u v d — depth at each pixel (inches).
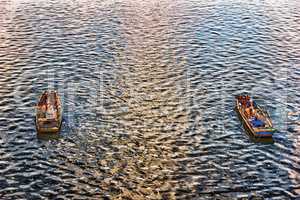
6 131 2277.3
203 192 1891.0
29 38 3503.9
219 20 4037.9
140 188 1903.3
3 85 2736.2
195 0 4731.8
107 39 3516.2
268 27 3875.5
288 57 3250.5
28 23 3853.3
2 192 1852.9
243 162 2092.8
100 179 1950.1
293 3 4680.1
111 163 2055.9
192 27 3833.7
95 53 3243.1
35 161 2055.9
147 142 2222.0
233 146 2213.3
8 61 3073.3
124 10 4301.2
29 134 2258.9
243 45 3447.3
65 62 3085.6
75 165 2037.4
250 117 2377.0
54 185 1905.8
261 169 2046.0
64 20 3954.2
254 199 1859.0
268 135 2253.9
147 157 2106.3
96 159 2081.7
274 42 3528.5
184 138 2265.0
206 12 4281.5
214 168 2044.8
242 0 4758.9
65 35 3582.7
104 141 2218.3
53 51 3262.8
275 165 2075.5
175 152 2151.8
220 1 4709.6
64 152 2126.0
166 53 3267.7
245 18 4111.7
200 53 3280.0
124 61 3117.6
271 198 1867.6
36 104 2539.4
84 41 3462.1
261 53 3304.6
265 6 4539.9
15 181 1921.8
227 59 3186.5
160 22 3951.8
